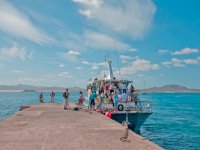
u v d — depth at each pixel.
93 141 10.84
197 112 66.25
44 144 10.22
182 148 21.81
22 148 9.53
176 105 101.62
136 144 10.39
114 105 23.75
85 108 28.48
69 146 9.91
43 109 27.19
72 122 16.62
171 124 39.91
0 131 13.12
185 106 95.00
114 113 22.17
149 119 47.81
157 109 77.75
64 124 15.69
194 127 36.19
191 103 120.00
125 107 23.80
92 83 30.92
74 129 13.86
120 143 10.52
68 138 11.41
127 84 27.36
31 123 16.05
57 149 9.44
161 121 44.38
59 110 25.94
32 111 24.67
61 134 12.37
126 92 26.84
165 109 77.88
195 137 27.41
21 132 12.84
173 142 24.53
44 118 18.77
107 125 15.38
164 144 23.59
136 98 24.36
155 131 32.03
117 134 12.46
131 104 23.98
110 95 24.58
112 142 10.68
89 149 9.50
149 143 10.62
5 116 44.50
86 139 11.23
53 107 30.25
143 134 29.48
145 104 24.28
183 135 28.83
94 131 13.27
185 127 36.19
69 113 22.72
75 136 11.88
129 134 12.53
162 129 33.94
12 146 9.84
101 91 26.23
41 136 11.84
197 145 23.06
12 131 13.13
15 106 77.12
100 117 19.59
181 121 44.50
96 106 25.53
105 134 12.45
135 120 23.08
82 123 16.19
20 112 23.62
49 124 15.67
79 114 21.81
